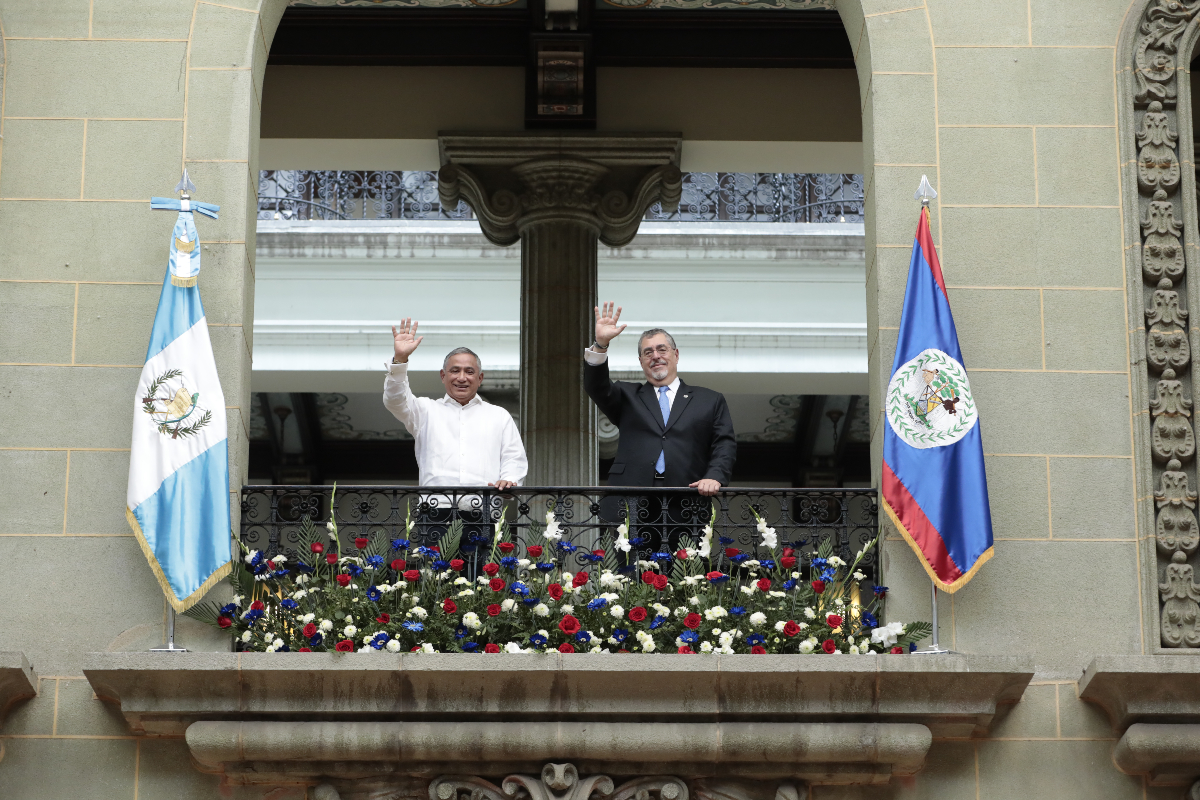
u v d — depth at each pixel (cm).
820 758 963
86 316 1055
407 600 992
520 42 1523
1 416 1037
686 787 971
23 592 1007
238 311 1055
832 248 2128
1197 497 1030
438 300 2122
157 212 1077
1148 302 1072
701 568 1020
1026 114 1111
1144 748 963
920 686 956
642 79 1535
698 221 2142
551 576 1019
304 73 1534
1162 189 1091
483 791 968
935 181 1098
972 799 982
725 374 2094
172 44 1106
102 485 1027
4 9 1109
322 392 2147
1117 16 1133
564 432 1427
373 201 2153
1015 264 1084
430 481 1120
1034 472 1047
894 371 1041
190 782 977
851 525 1060
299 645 988
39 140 1085
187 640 998
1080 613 1022
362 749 953
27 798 970
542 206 1490
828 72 1546
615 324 1123
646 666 943
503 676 946
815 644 986
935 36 1127
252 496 1077
